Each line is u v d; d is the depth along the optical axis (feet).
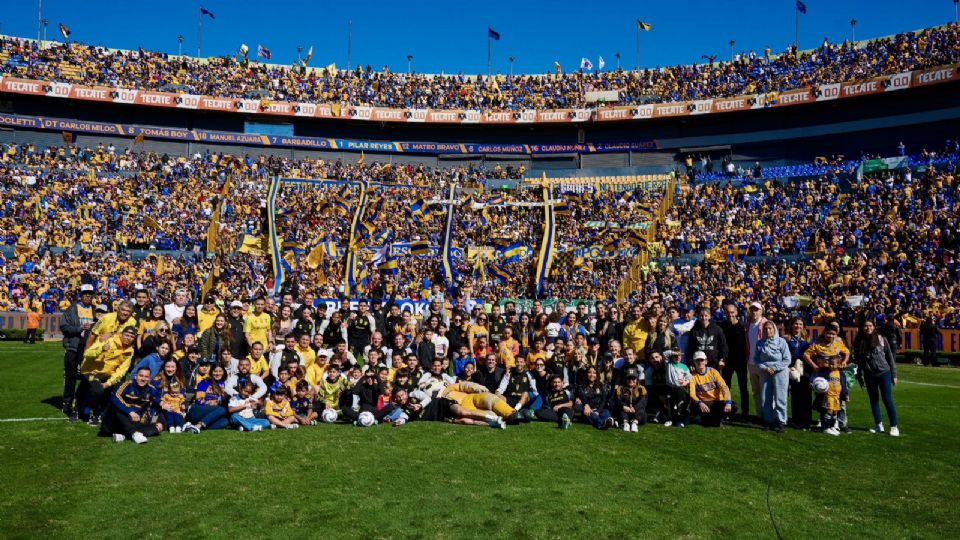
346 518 22.03
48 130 169.78
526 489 25.34
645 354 41.04
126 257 125.08
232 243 127.75
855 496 25.27
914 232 113.39
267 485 25.35
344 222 132.67
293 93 189.37
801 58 182.50
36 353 74.49
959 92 153.28
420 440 33.63
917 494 25.57
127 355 36.06
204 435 34.09
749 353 38.83
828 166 151.74
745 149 178.81
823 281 106.52
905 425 38.91
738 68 187.52
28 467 27.17
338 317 49.34
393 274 101.81
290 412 37.22
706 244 130.00
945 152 138.92
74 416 36.91
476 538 20.63
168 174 159.43
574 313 50.44
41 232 126.31
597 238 131.95
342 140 189.57
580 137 192.75
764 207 139.23
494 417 37.17
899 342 85.05
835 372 36.63
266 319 45.37
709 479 27.20
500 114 188.03
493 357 41.27
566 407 38.58
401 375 39.88
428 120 188.34
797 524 22.31
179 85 181.98
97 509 22.49
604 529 21.54
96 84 172.04
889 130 161.99
